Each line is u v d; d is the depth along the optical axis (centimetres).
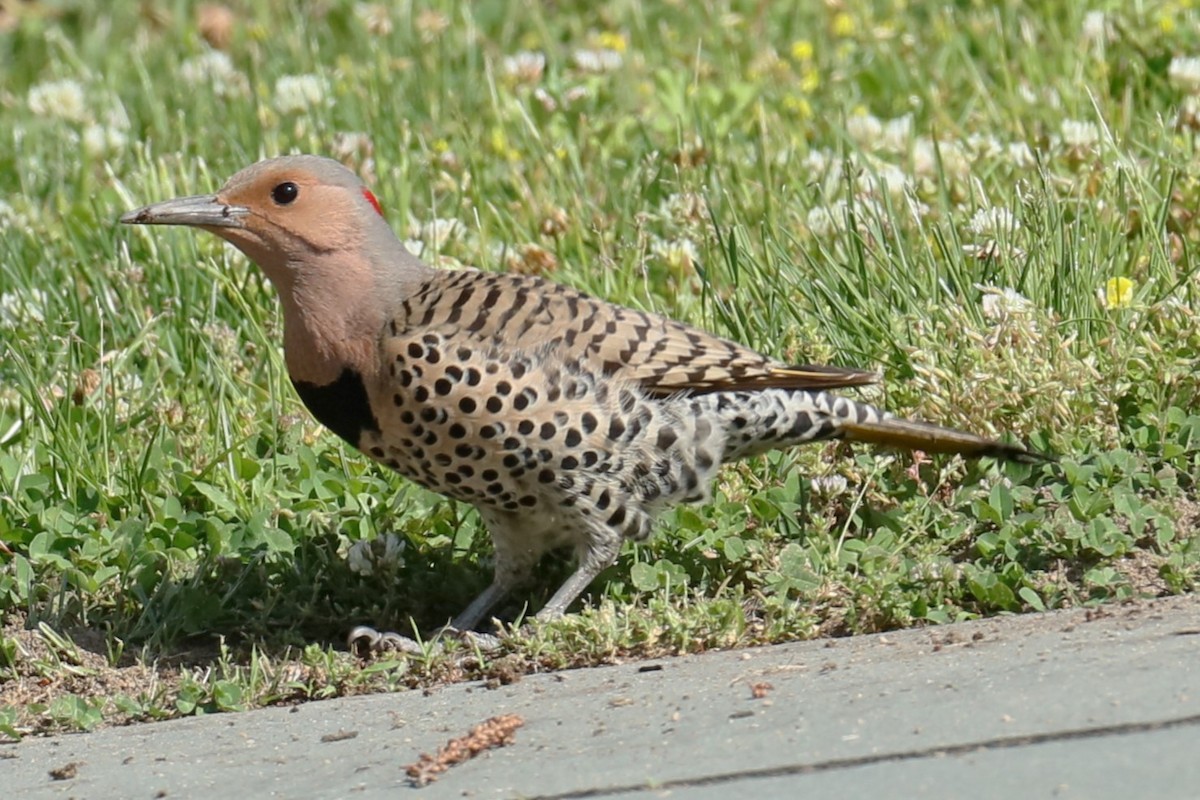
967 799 598
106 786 741
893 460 1020
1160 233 1184
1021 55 1586
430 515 1041
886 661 785
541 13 1888
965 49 1631
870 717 692
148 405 1145
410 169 1482
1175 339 1055
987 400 1016
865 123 1448
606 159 1476
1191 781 585
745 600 934
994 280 1141
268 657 929
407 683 876
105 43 2027
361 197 920
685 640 866
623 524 930
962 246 1194
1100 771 604
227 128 1620
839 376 939
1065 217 1221
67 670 907
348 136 1519
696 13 1830
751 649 854
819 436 962
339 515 1034
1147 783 588
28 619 956
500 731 729
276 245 912
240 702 853
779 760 660
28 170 1605
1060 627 801
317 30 1922
